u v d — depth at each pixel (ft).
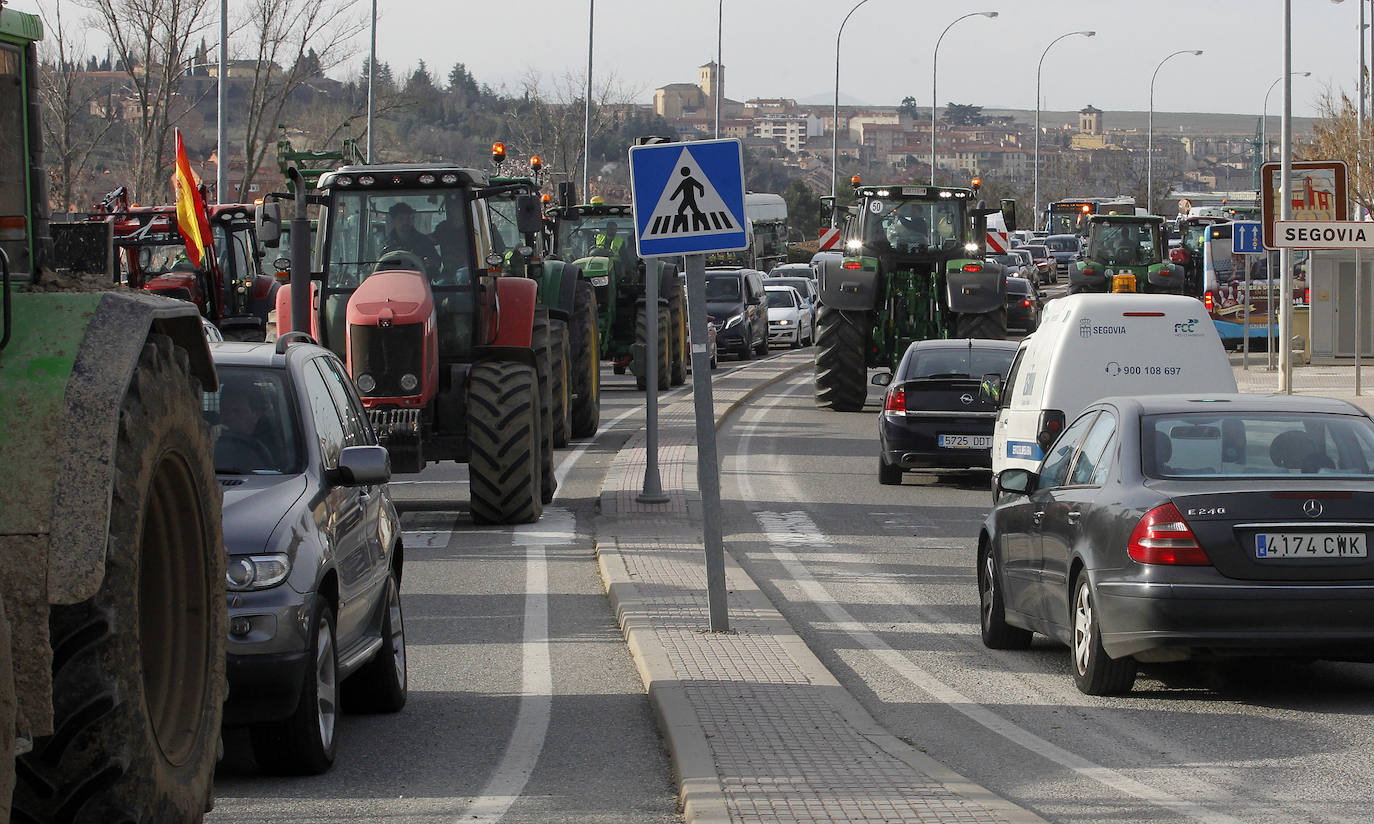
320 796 53.62
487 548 111.75
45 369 36.65
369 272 123.65
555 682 72.54
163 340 40.29
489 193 126.11
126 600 36.42
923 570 107.14
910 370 156.87
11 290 38.34
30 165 41.81
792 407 235.20
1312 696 70.08
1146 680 73.87
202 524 42.29
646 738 62.23
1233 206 464.24
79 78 275.59
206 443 42.68
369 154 313.32
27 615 34.40
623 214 257.55
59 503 35.04
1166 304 110.22
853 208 233.14
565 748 60.59
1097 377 109.40
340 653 59.52
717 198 81.00
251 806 52.21
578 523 124.57
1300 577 64.34
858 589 99.91
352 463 60.80
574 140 519.60
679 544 113.09
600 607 91.25
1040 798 53.26
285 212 205.98
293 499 56.90
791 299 404.57
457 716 65.98
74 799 35.73
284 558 53.42
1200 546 64.69
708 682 68.64
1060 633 73.82
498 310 127.54
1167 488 66.90
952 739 62.28
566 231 256.11
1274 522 64.59
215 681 42.80
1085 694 70.74
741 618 84.48
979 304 215.72
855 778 53.26
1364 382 250.98
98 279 42.78
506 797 53.67
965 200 226.38
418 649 79.77
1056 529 73.97
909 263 225.56
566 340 175.63
